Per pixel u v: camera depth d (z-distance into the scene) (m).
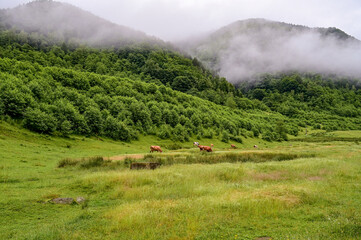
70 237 8.65
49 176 20.86
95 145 53.81
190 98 153.75
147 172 20.67
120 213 10.85
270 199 12.58
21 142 40.25
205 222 9.82
